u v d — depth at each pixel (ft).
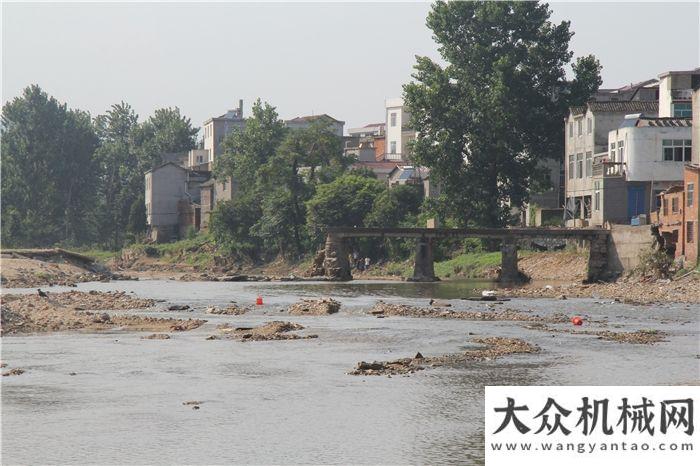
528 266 426.51
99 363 175.42
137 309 276.62
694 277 314.96
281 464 113.39
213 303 298.35
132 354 185.78
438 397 144.77
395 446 119.55
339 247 428.97
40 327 225.15
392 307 269.23
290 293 344.49
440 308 272.92
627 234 362.94
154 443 121.80
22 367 171.63
